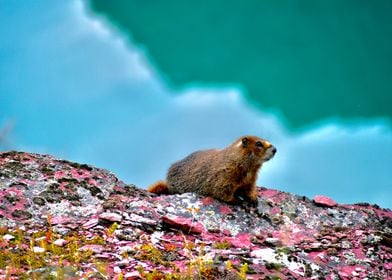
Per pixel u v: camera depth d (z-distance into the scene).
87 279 11.53
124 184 18.92
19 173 17.62
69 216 16.09
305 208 19.19
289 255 14.60
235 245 15.66
